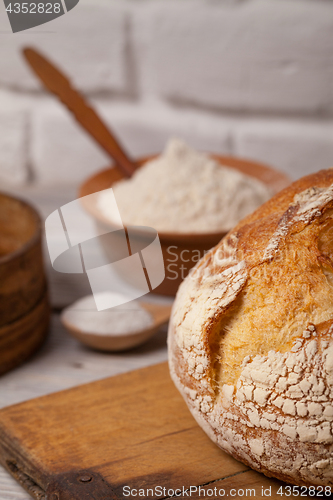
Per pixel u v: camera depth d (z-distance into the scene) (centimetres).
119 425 75
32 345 81
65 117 110
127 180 92
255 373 68
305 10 99
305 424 67
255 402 68
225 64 103
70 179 113
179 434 74
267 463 69
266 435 68
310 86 102
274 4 100
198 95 105
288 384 67
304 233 69
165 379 79
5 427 74
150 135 108
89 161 112
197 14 102
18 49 106
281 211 71
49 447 73
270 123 105
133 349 83
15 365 81
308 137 104
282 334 68
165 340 84
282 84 103
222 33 102
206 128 106
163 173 88
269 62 102
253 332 69
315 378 67
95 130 92
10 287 78
